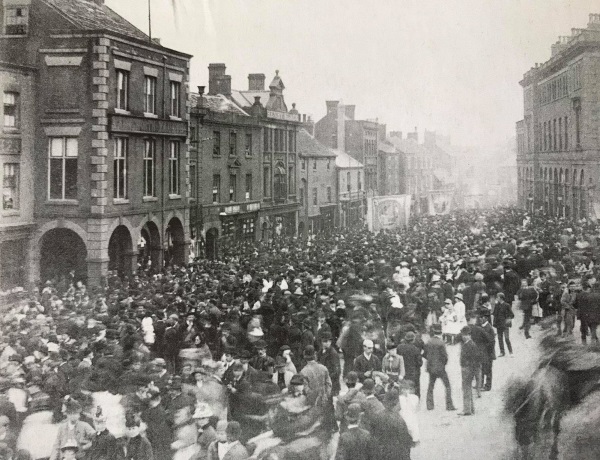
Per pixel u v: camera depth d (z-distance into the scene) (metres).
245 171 47.62
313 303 18.45
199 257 37.34
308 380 12.81
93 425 11.78
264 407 12.61
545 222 37.22
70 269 29.64
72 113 28.56
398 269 23.39
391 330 18.17
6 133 27.47
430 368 14.80
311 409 12.64
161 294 22.28
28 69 28.42
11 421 12.09
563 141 42.22
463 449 12.72
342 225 67.38
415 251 29.50
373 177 77.38
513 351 18.41
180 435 11.60
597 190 38.47
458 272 23.48
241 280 25.33
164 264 34.25
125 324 16.12
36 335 16.08
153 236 33.19
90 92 28.45
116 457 11.14
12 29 29.02
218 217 42.91
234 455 10.34
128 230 30.61
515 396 15.14
